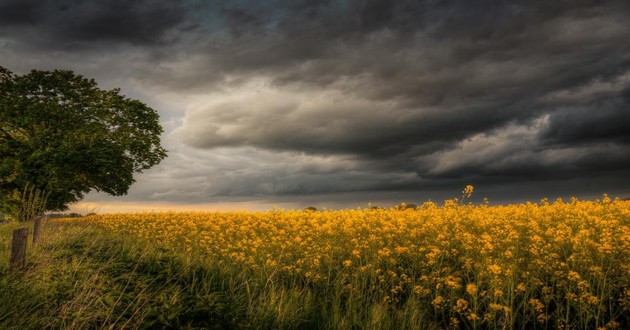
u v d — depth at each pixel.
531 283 7.13
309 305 6.63
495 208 14.43
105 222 21.03
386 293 7.35
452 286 6.91
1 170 24.19
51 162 23.70
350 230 10.98
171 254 9.28
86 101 27.59
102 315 4.66
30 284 5.65
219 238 12.81
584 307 6.14
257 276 8.54
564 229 10.02
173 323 4.41
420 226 11.57
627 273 6.79
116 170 26.61
